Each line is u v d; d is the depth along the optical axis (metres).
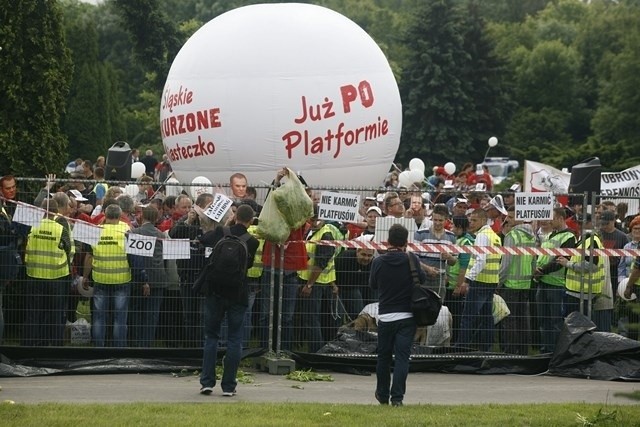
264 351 17.30
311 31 25.69
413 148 76.44
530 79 99.56
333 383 16.27
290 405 13.67
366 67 26.03
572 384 16.64
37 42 22.19
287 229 16.70
